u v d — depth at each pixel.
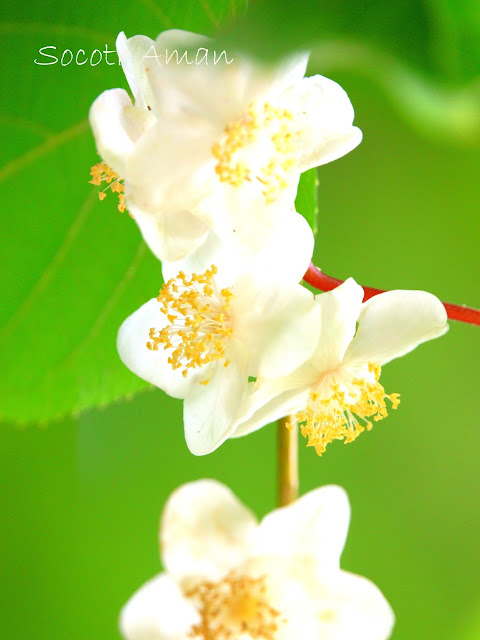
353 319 0.19
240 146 0.18
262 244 0.18
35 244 0.19
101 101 0.18
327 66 0.12
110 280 0.19
